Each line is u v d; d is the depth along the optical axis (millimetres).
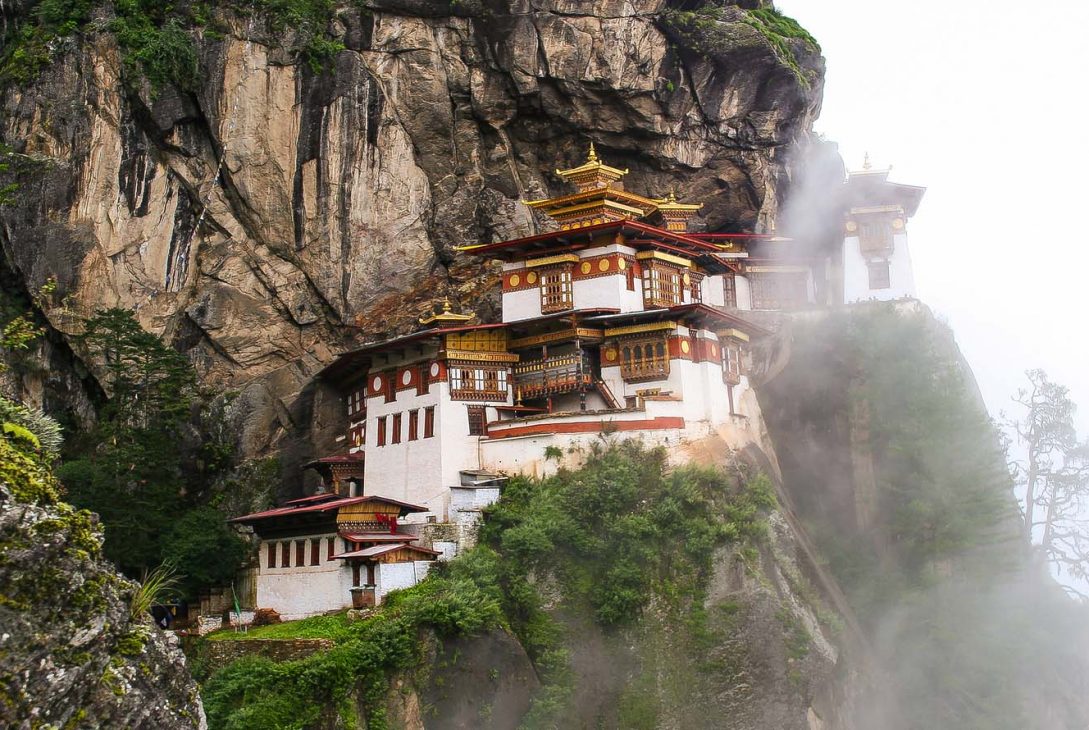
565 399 63094
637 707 49625
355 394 67312
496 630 48719
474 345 61781
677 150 74000
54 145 67812
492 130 72375
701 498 54562
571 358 62062
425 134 71125
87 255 66688
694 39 71625
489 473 59281
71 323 66000
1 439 26625
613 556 52688
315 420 67750
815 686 52312
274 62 69812
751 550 53844
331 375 67438
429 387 60719
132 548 57344
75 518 26062
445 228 70938
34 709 23453
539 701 48375
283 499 65812
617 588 51438
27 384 66188
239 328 68688
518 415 62750
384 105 70375
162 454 60750
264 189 69375
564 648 50406
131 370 65688
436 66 71250
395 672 46031
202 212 69562
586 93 71125
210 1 70625
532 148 73688
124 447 60281
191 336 68562
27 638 23812
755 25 73000
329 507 53156
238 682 45188
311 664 44906
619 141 73375
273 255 69625
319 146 69438
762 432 66125
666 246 67438
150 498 60438
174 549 57125
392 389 63000
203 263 69438
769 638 51688
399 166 70188
